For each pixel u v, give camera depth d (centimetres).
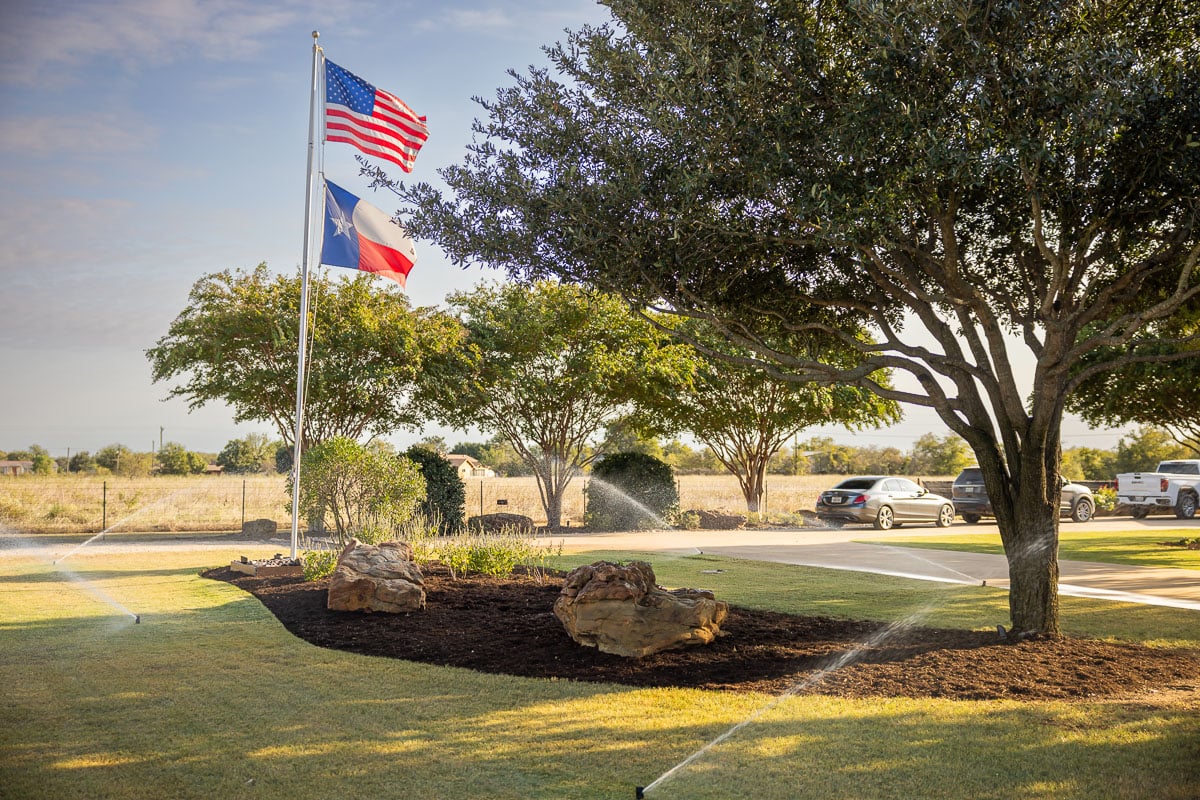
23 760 512
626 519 2562
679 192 798
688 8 805
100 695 654
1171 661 763
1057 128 684
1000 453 880
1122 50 676
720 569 1490
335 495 1527
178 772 493
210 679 702
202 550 1772
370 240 1476
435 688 677
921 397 902
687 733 564
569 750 531
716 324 905
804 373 927
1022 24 688
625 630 783
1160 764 506
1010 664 738
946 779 483
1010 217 905
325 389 2197
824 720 591
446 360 2403
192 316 2172
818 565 1562
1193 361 1823
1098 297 848
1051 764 506
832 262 966
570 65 907
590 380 2405
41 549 1791
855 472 7025
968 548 1920
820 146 764
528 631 866
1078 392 2152
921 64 707
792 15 809
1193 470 3144
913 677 704
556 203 825
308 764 506
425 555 1326
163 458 5912
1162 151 724
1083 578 1363
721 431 2897
